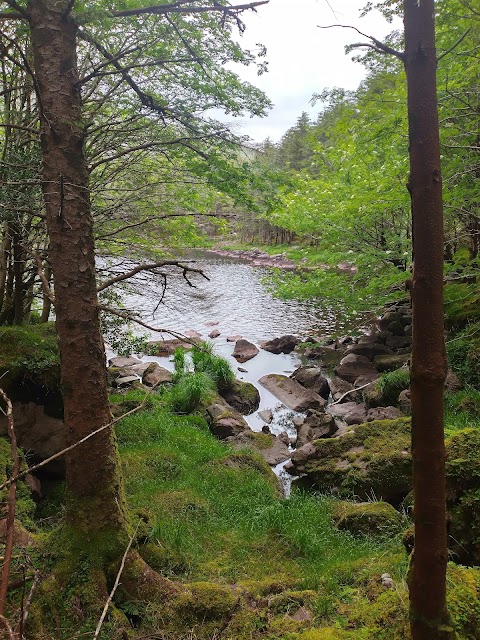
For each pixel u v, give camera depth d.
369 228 9.41
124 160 6.59
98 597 3.19
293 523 5.09
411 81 1.79
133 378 10.39
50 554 3.34
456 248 9.96
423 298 1.83
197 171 4.22
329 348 14.41
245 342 14.62
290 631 3.14
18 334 5.69
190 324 17.59
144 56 4.36
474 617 2.53
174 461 6.45
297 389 10.88
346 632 2.92
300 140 32.19
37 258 3.54
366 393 9.56
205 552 4.58
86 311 3.34
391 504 5.89
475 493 3.55
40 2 3.15
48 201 3.26
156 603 3.34
